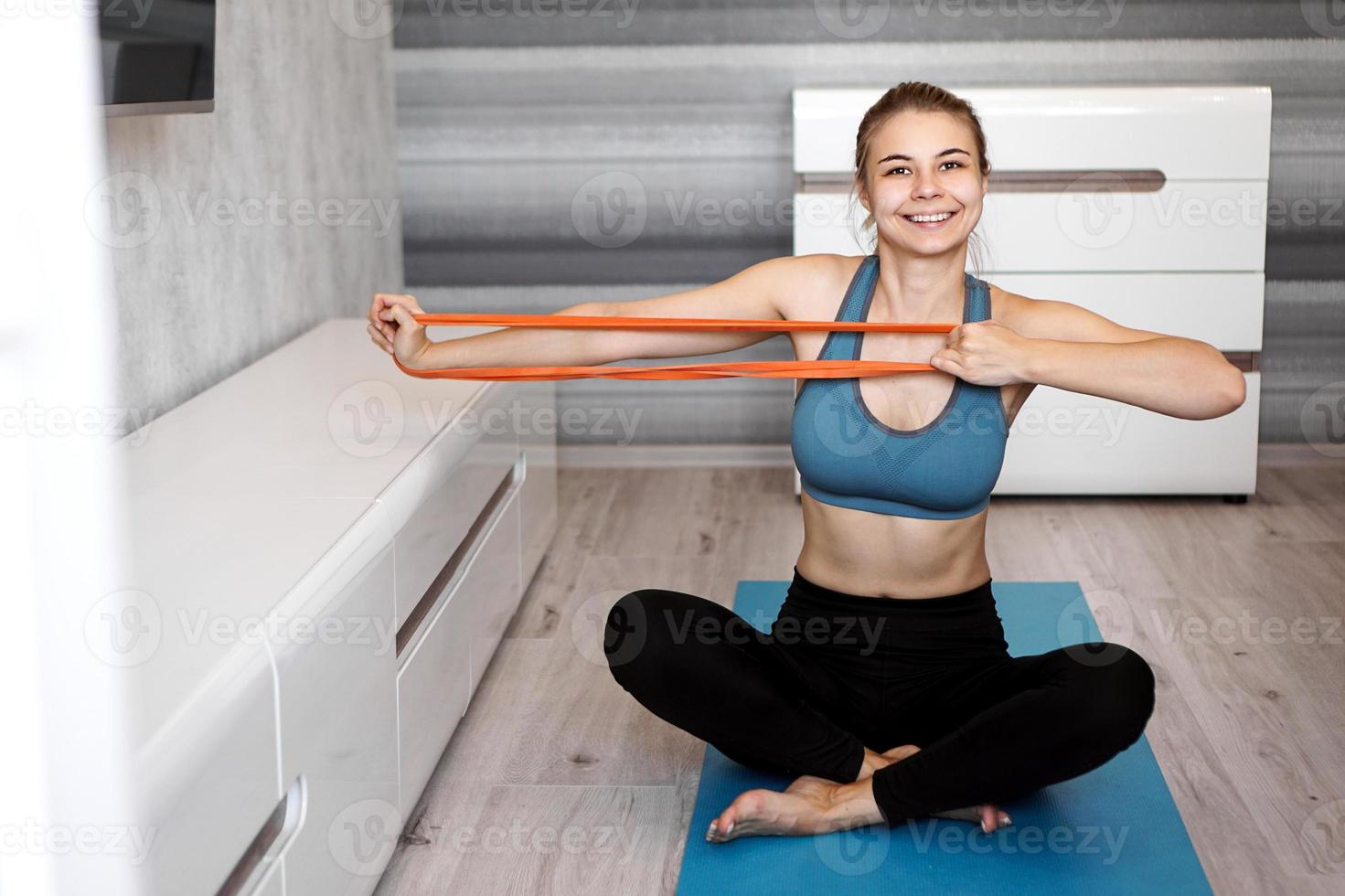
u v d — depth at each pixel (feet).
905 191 5.63
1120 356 5.48
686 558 9.92
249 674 4.22
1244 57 11.59
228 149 8.38
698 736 6.09
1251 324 10.69
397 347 6.35
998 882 5.55
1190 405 5.48
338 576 5.10
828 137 10.52
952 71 11.78
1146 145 10.44
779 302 6.20
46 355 2.52
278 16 9.26
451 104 12.13
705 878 5.66
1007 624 8.48
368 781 5.48
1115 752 5.51
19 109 2.42
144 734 3.69
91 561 2.78
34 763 2.75
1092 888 5.51
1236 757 6.76
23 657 2.69
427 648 6.41
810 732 5.94
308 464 6.30
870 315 5.98
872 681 6.04
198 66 6.60
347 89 10.83
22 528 2.64
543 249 12.37
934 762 5.70
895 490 5.77
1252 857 5.84
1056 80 11.75
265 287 9.06
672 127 12.04
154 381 7.38
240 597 4.70
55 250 2.48
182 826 3.71
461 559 7.34
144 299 7.23
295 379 8.13
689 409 12.44
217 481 6.05
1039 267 10.70
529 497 9.10
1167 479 11.03
